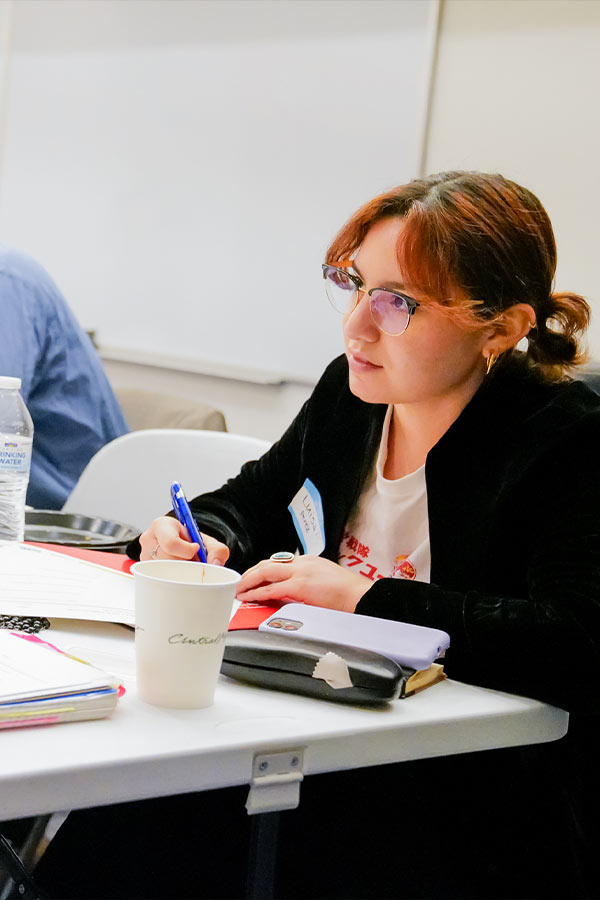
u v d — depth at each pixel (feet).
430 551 4.30
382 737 2.71
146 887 4.05
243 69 12.49
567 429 3.87
